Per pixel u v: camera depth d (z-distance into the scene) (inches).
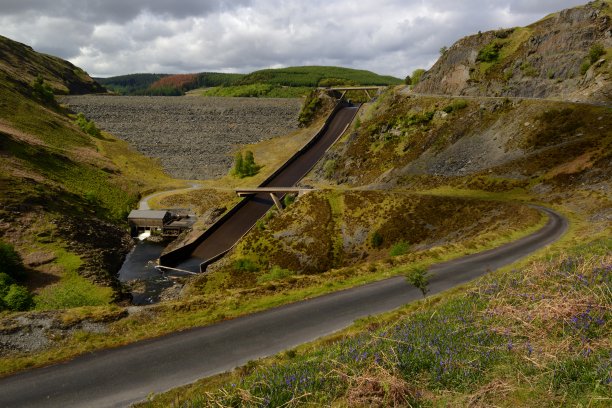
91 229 3612.2
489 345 446.0
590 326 418.3
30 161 4389.8
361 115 7081.7
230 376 699.4
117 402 654.5
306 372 457.4
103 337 900.6
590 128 3344.0
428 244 2610.7
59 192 3993.6
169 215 4375.0
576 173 2817.4
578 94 3993.6
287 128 7608.3
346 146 5462.6
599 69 4018.2
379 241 2901.1
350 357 478.9
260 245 3238.2
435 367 413.1
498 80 5039.4
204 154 6830.7
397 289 1189.1
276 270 2568.9
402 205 3117.6
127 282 2952.8
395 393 379.2
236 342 866.1
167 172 6264.8
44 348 844.6
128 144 6993.1
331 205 3435.0
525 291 592.4
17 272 2410.2
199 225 4183.1
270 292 1197.1
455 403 357.4
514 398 343.0
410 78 7839.6
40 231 3058.6
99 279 2600.9
